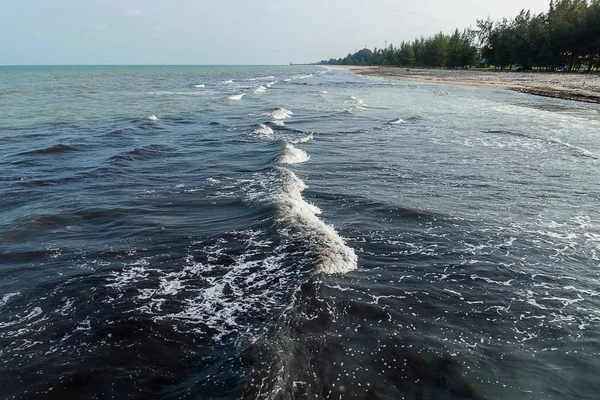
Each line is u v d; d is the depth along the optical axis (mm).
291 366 4098
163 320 4941
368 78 80688
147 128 19438
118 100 33062
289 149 14203
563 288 5945
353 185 10930
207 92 43719
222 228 7695
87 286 5719
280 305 5207
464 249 7156
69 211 8672
